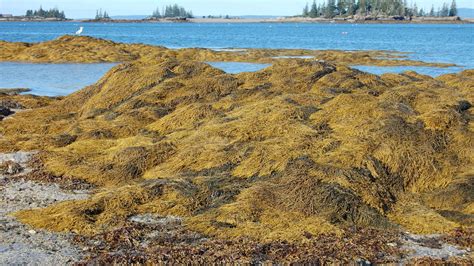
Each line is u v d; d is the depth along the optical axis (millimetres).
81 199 11477
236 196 10992
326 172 11039
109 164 13094
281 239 9469
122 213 10422
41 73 36281
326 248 9164
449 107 14656
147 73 20766
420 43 80062
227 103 17094
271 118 14391
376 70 39125
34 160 14023
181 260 8789
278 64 21297
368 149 12156
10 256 8789
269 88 18672
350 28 173500
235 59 46938
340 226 9938
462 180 11391
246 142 13328
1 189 12016
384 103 14602
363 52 56562
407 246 9352
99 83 21734
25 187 12195
